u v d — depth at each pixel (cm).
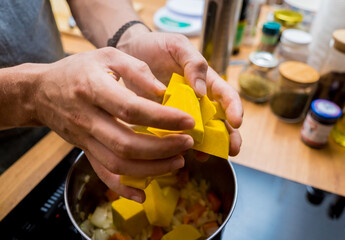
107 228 28
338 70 37
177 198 30
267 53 43
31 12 36
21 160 33
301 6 50
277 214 29
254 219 29
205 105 21
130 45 30
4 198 29
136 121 17
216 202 29
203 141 21
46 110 21
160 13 58
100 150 19
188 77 22
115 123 19
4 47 34
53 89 20
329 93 39
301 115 41
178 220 29
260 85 42
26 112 23
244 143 37
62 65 20
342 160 35
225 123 25
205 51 40
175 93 20
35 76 21
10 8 34
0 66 34
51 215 28
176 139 18
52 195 30
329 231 28
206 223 28
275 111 41
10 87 21
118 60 20
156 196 27
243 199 31
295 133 38
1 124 25
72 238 27
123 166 19
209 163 29
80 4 37
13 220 28
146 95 27
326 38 42
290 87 38
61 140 35
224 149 21
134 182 20
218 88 24
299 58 43
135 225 27
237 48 51
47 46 39
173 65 27
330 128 35
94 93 18
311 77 37
